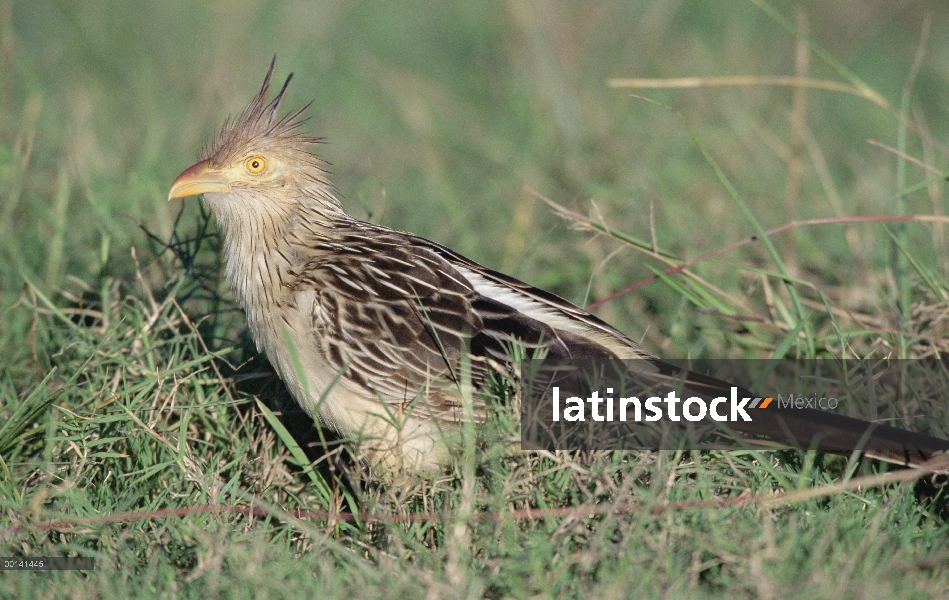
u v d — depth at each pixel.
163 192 13.38
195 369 9.98
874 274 12.04
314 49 19.42
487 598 7.46
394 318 9.27
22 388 10.37
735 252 12.73
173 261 10.95
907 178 14.48
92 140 14.61
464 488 7.91
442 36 21.73
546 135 16.86
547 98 17.67
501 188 15.10
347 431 9.41
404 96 18.48
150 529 8.25
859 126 17.33
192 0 20.91
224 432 9.49
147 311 10.20
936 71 18.78
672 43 20.30
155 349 10.19
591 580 7.35
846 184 14.92
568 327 9.42
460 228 13.85
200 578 7.38
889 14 21.78
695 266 12.29
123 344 9.84
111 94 17.78
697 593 7.05
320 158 10.16
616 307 12.19
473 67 20.30
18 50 18.55
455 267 9.79
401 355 9.20
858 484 8.02
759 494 7.98
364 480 9.27
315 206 10.02
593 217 13.24
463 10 21.97
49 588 7.48
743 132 16.02
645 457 8.27
